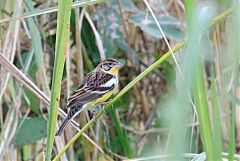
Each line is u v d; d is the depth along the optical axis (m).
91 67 9.27
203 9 4.69
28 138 8.34
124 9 9.48
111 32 9.54
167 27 9.27
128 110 10.34
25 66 8.34
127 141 8.59
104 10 9.59
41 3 9.12
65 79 9.41
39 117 8.45
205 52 4.82
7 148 8.00
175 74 9.66
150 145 9.48
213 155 4.27
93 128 9.29
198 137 9.12
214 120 4.29
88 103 7.52
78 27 8.54
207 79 9.41
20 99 8.38
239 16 4.11
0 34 8.02
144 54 10.22
